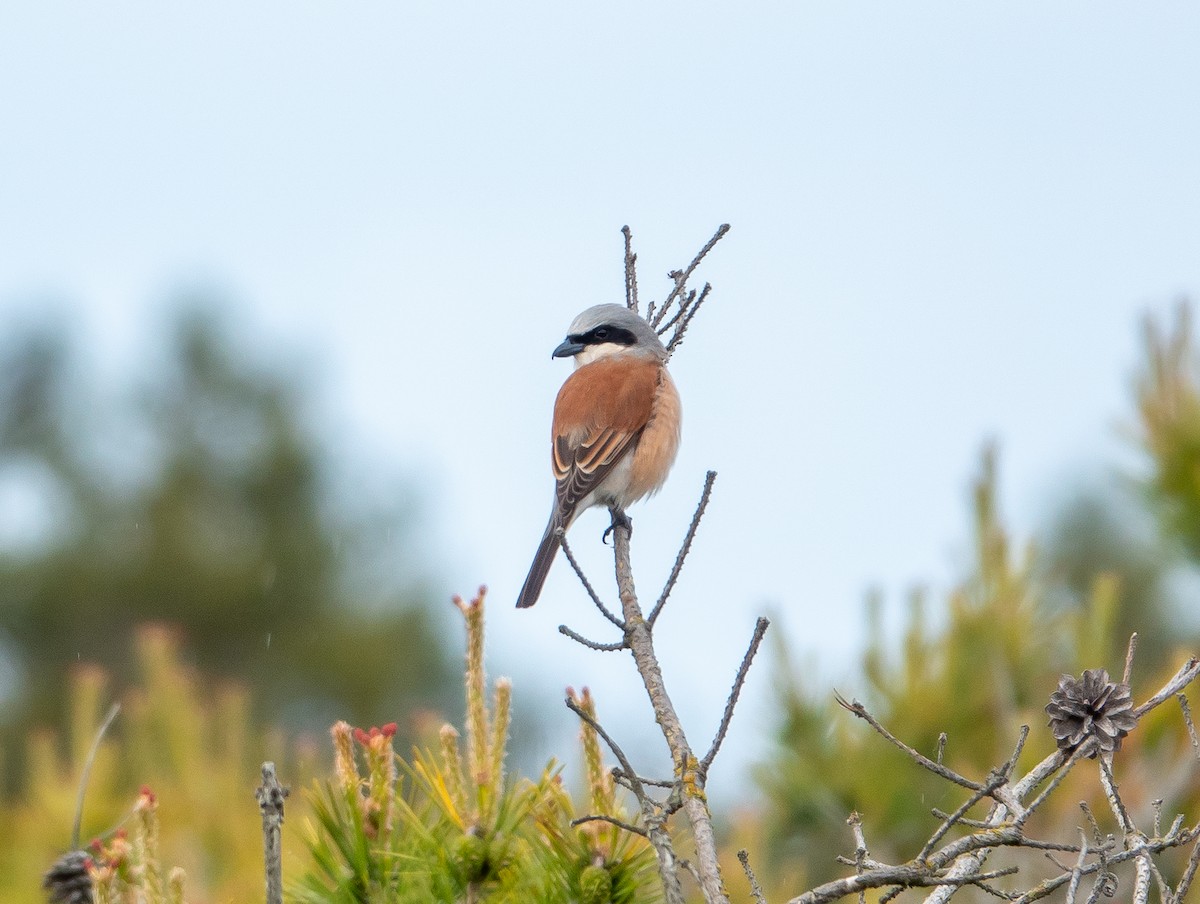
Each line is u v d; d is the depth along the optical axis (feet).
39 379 125.59
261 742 31.94
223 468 122.42
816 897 18.57
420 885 20.18
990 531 33.71
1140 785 29.37
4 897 29.45
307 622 114.73
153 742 31.71
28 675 110.73
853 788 33.04
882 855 33.22
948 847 18.83
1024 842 18.58
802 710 33.73
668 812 19.19
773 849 33.81
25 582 113.50
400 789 21.80
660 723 21.17
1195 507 33.65
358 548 118.83
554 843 20.81
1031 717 31.65
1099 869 18.44
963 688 32.78
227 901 25.46
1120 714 20.27
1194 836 19.12
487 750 21.13
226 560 115.14
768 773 33.76
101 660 113.80
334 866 20.25
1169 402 33.96
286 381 126.52
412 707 111.75
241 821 28.91
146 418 124.98
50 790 32.19
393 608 114.52
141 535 117.91
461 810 20.81
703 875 18.54
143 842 19.97
